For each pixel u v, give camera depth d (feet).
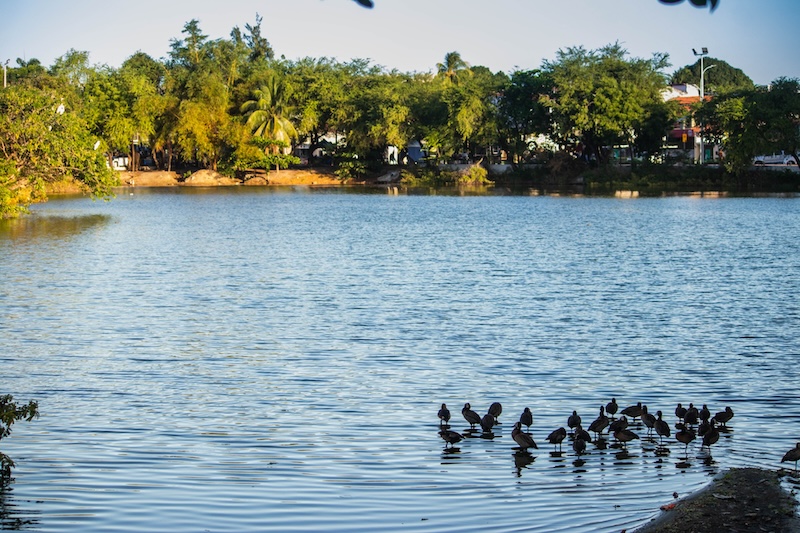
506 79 403.54
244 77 421.18
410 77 428.97
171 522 43.78
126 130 384.68
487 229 201.36
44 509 45.09
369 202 302.04
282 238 182.29
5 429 53.93
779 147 336.90
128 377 70.23
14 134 214.69
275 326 90.02
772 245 162.81
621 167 382.01
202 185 403.13
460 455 52.70
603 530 41.98
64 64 395.34
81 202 288.92
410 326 89.76
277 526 43.37
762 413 60.44
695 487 47.03
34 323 91.35
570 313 96.53
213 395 65.21
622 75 369.91
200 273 129.49
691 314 95.81
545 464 51.11
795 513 42.04
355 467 50.88
